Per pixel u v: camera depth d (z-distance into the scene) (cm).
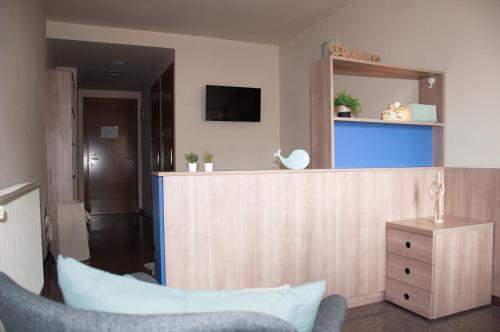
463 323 239
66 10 441
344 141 277
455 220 279
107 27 498
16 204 191
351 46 435
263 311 85
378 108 394
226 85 555
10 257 179
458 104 311
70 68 616
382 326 234
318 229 252
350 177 263
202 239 217
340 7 444
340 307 109
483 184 279
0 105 204
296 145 547
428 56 339
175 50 527
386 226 277
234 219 225
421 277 249
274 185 237
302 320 90
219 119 542
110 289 85
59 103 456
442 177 306
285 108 571
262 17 473
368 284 271
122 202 777
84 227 399
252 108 561
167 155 575
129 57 563
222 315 69
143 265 374
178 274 211
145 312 82
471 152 301
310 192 249
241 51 564
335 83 456
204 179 217
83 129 763
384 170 277
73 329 67
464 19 306
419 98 336
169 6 435
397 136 300
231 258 225
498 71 281
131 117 787
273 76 584
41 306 71
